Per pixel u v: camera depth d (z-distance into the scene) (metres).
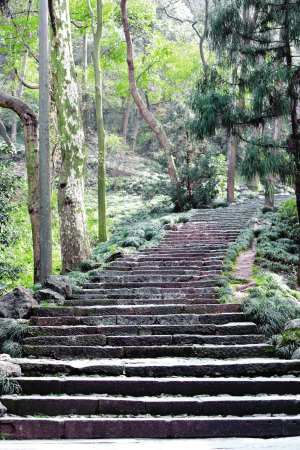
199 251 12.27
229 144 21.47
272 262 11.20
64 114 13.39
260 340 6.69
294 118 8.84
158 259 11.83
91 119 39.25
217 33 9.01
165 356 6.46
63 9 13.42
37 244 11.82
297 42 8.77
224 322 7.29
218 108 8.64
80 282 10.14
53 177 19.42
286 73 8.36
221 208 19.81
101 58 28.39
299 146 8.68
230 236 13.99
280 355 6.28
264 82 8.38
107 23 26.05
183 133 21.00
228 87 9.08
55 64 13.41
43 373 5.99
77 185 13.44
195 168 20.88
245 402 5.04
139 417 4.98
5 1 19.34
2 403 5.19
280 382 5.46
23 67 27.73
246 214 17.38
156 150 39.34
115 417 5.00
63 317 7.54
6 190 11.03
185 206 21.11
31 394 5.54
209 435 4.71
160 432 4.72
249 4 8.74
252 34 9.03
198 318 7.36
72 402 5.13
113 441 4.54
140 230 15.77
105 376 5.85
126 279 10.35
